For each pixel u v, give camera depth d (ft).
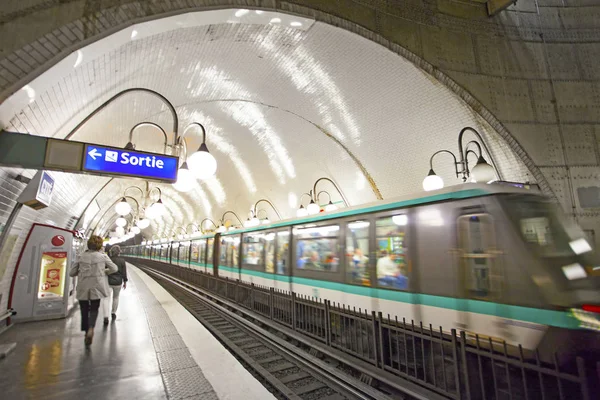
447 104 32.22
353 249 23.86
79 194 36.68
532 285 13.44
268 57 31.65
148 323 23.66
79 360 15.72
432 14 30.27
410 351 18.62
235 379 13.62
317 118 42.88
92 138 26.84
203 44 24.94
